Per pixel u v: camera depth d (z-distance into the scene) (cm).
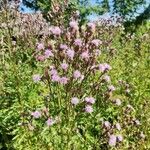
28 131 42
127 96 56
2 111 46
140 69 69
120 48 84
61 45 34
